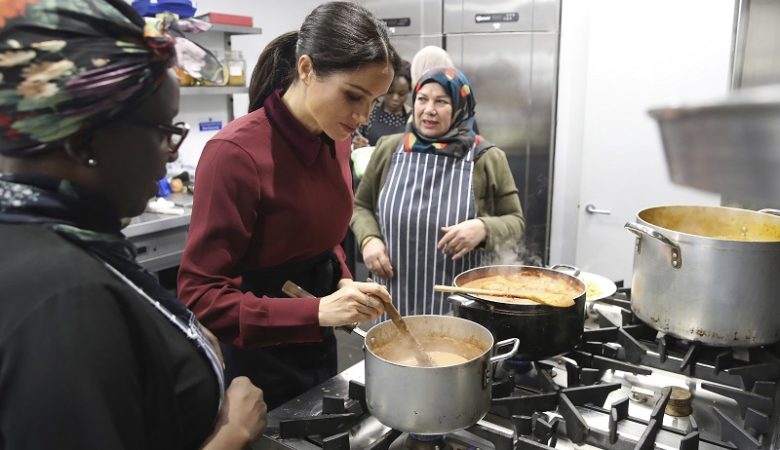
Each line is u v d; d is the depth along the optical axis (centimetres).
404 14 344
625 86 275
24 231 59
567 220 323
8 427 54
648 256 121
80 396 54
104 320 57
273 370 126
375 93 106
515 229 179
